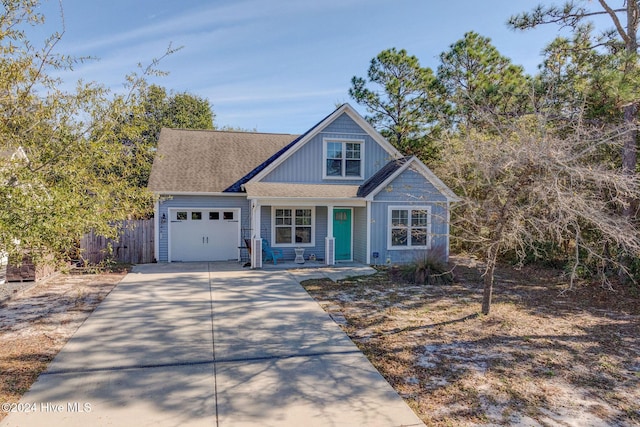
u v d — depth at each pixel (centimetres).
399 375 481
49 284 1000
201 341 593
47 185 518
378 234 1359
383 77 2098
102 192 582
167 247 1424
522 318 727
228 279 1085
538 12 1145
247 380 463
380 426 368
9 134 541
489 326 676
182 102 3331
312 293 921
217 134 1794
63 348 554
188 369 492
